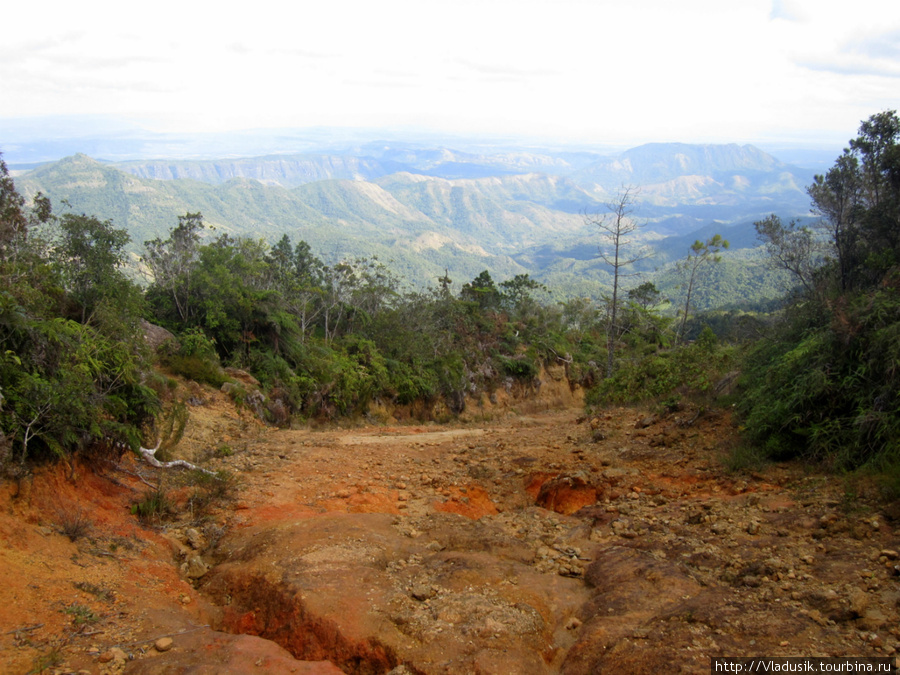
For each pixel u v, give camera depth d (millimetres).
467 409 33719
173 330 21531
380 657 4230
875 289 9539
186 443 11258
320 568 5332
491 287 56656
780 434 8141
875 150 11859
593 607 4824
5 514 5027
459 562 5676
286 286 33531
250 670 3924
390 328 34000
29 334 6461
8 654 3639
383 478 9625
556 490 8562
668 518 6758
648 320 48969
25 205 16266
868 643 3762
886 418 6719
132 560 5527
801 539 5512
